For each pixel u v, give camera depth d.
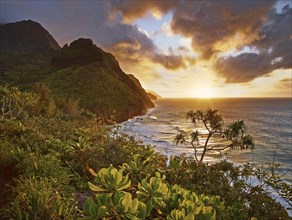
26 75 103.31
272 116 104.00
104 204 2.30
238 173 6.88
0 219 3.23
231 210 4.36
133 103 88.50
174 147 34.69
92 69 98.31
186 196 2.96
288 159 30.80
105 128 11.37
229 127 10.16
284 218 5.11
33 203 3.29
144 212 2.34
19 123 9.21
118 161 7.21
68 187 4.59
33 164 5.04
